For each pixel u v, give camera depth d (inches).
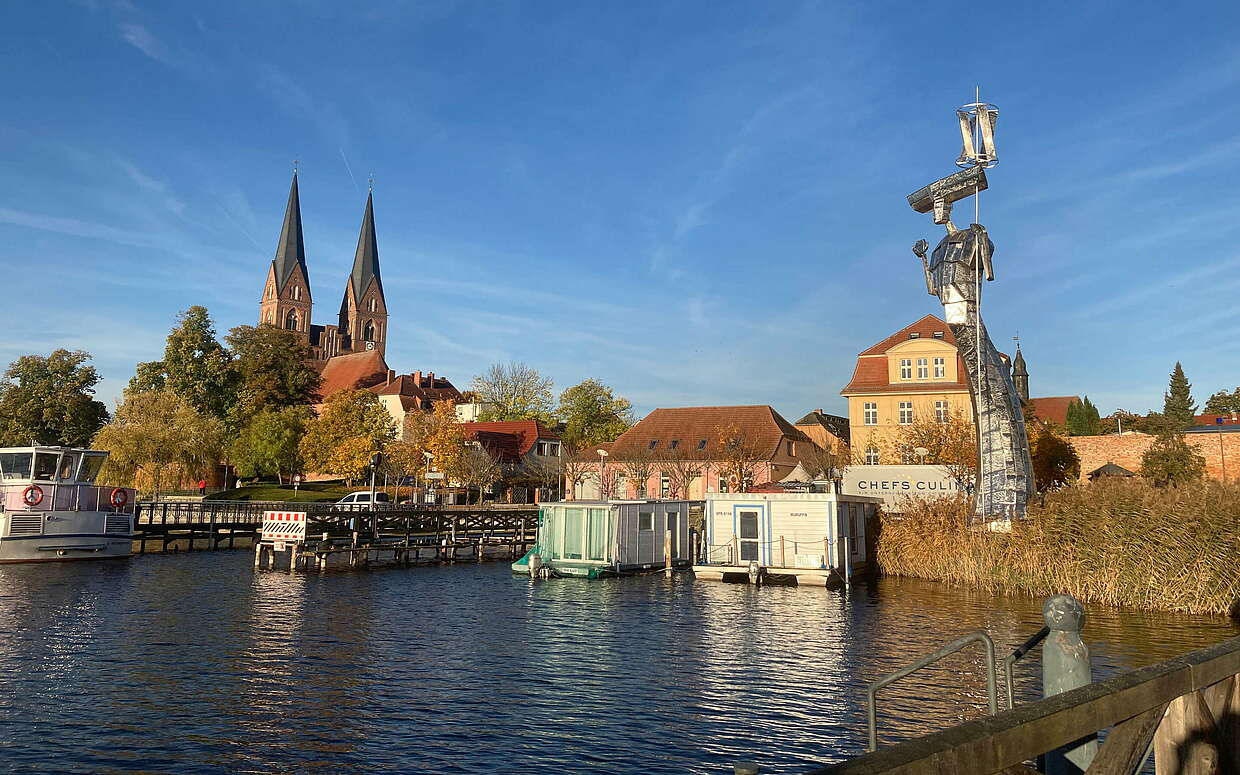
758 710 563.2
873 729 245.9
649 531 1478.8
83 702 582.6
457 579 1374.3
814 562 1256.8
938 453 2059.5
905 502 1473.9
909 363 2539.4
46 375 3467.0
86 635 835.4
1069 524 1063.0
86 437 3435.0
